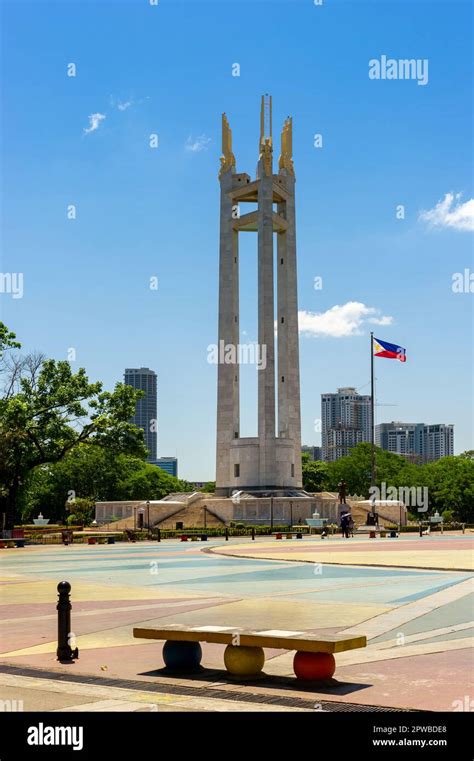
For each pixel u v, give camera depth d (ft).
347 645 41.47
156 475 535.60
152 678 44.45
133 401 281.54
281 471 338.95
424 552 154.30
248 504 319.06
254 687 42.04
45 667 47.73
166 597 81.20
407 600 76.89
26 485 305.32
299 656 43.16
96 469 436.76
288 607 72.02
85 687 42.50
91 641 56.59
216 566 123.34
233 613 68.33
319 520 304.50
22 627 63.41
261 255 345.92
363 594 82.43
